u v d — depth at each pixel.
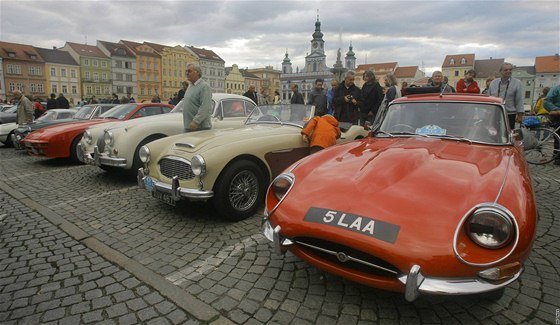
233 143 3.82
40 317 2.23
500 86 6.16
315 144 4.41
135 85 71.12
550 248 3.11
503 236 1.84
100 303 2.38
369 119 6.73
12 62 56.56
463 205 1.97
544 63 70.19
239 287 2.54
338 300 2.36
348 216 2.06
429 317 2.17
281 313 2.23
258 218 3.93
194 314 2.23
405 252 1.85
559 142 6.44
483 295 2.20
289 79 93.81
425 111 3.44
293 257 2.98
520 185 2.13
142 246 3.27
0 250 3.22
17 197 4.93
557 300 2.32
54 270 2.84
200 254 3.08
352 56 89.88
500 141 2.98
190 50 82.38
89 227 3.76
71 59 63.31
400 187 2.17
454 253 1.82
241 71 101.88
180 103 7.35
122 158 5.30
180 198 3.63
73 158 7.23
